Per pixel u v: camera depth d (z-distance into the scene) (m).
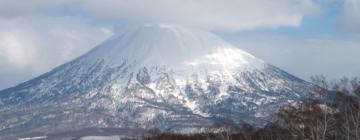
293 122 87.62
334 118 84.75
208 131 109.75
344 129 83.75
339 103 84.50
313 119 84.81
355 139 81.81
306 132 85.75
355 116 82.38
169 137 141.88
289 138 89.88
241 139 96.06
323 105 84.75
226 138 96.94
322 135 82.44
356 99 84.56
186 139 130.50
